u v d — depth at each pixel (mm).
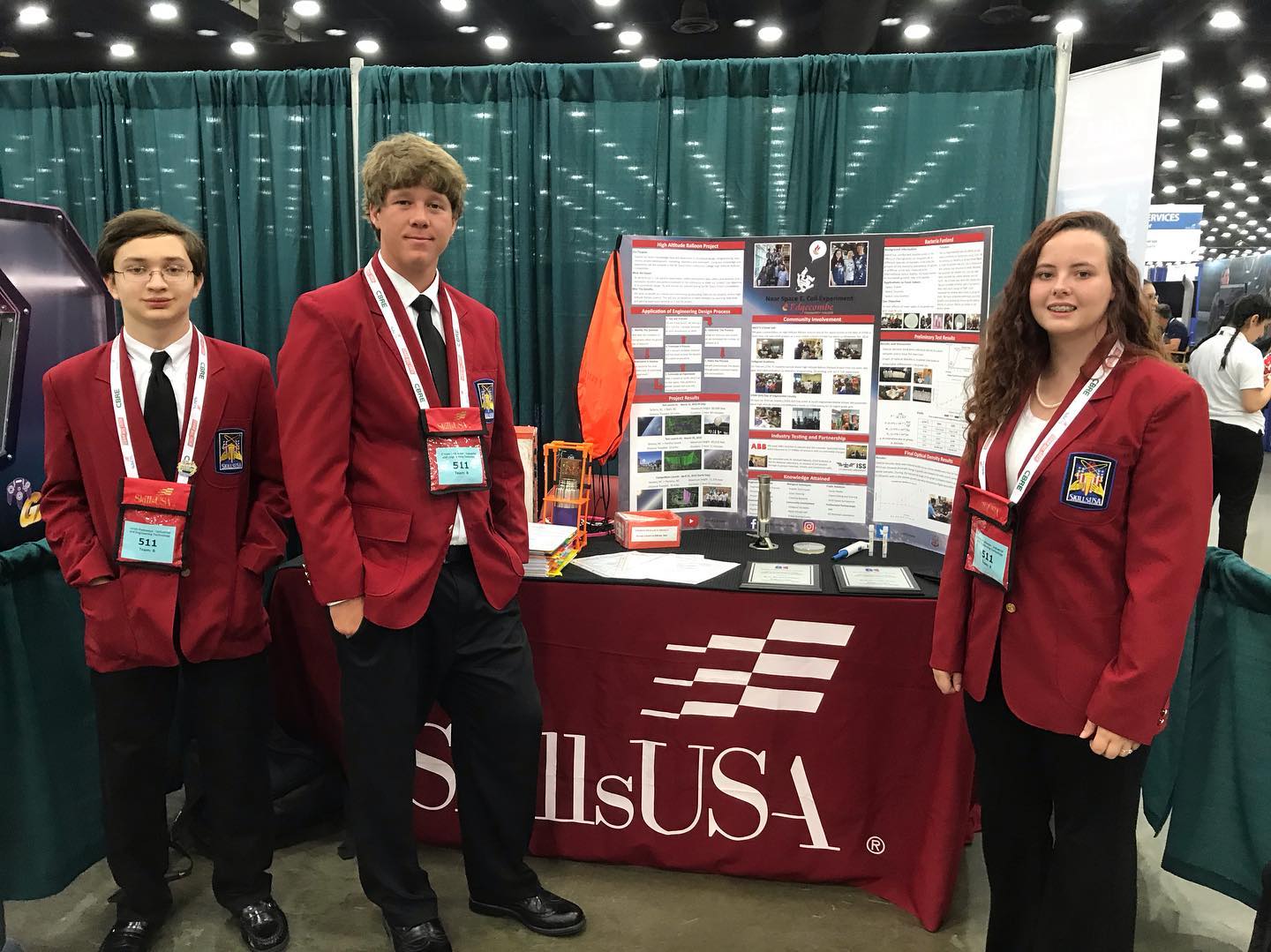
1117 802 1332
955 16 6883
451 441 1638
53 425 1666
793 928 1943
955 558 1527
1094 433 1270
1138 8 6543
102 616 1650
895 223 2688
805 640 1955
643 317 2377
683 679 2018
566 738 2096
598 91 2727
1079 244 1272
